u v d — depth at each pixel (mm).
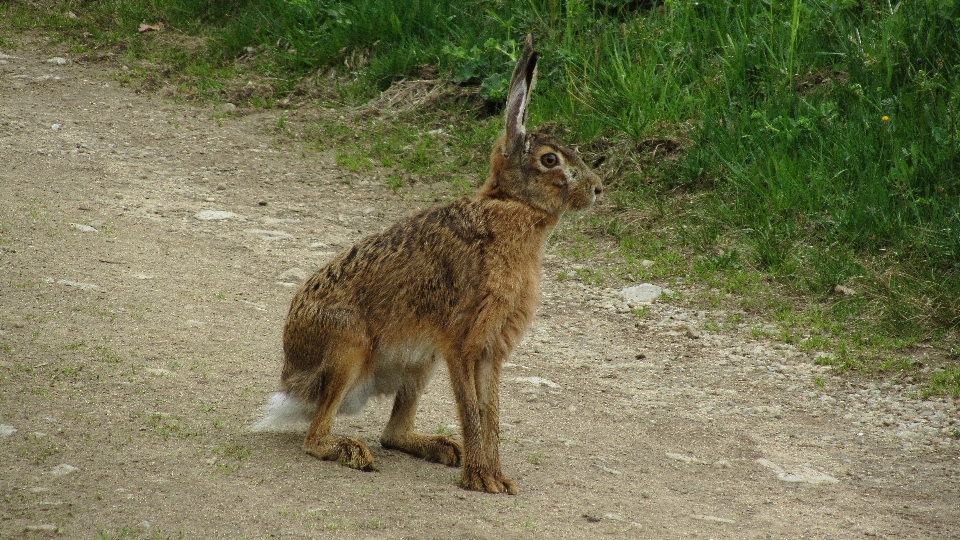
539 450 10578
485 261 9336
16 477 8312
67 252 14711
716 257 16672
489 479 9375
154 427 9711
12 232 15172
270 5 26625
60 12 28562
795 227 17016
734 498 9828
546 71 22438
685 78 21484
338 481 9125
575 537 8422
